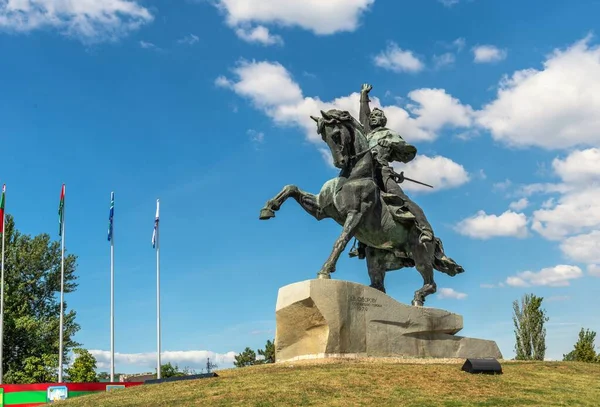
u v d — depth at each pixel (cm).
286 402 1115
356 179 1582
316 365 1366
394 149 1720
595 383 1381
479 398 1187
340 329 1420
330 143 1606
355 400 1131
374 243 1664
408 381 1270
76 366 4294
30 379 3894
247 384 1240
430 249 1689
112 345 3316
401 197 1659
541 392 1255
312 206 1622
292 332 1452
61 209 3478
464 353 1623
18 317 4056
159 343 3344
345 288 1446
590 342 3155
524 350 3042
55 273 4353
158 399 1183
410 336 1546
